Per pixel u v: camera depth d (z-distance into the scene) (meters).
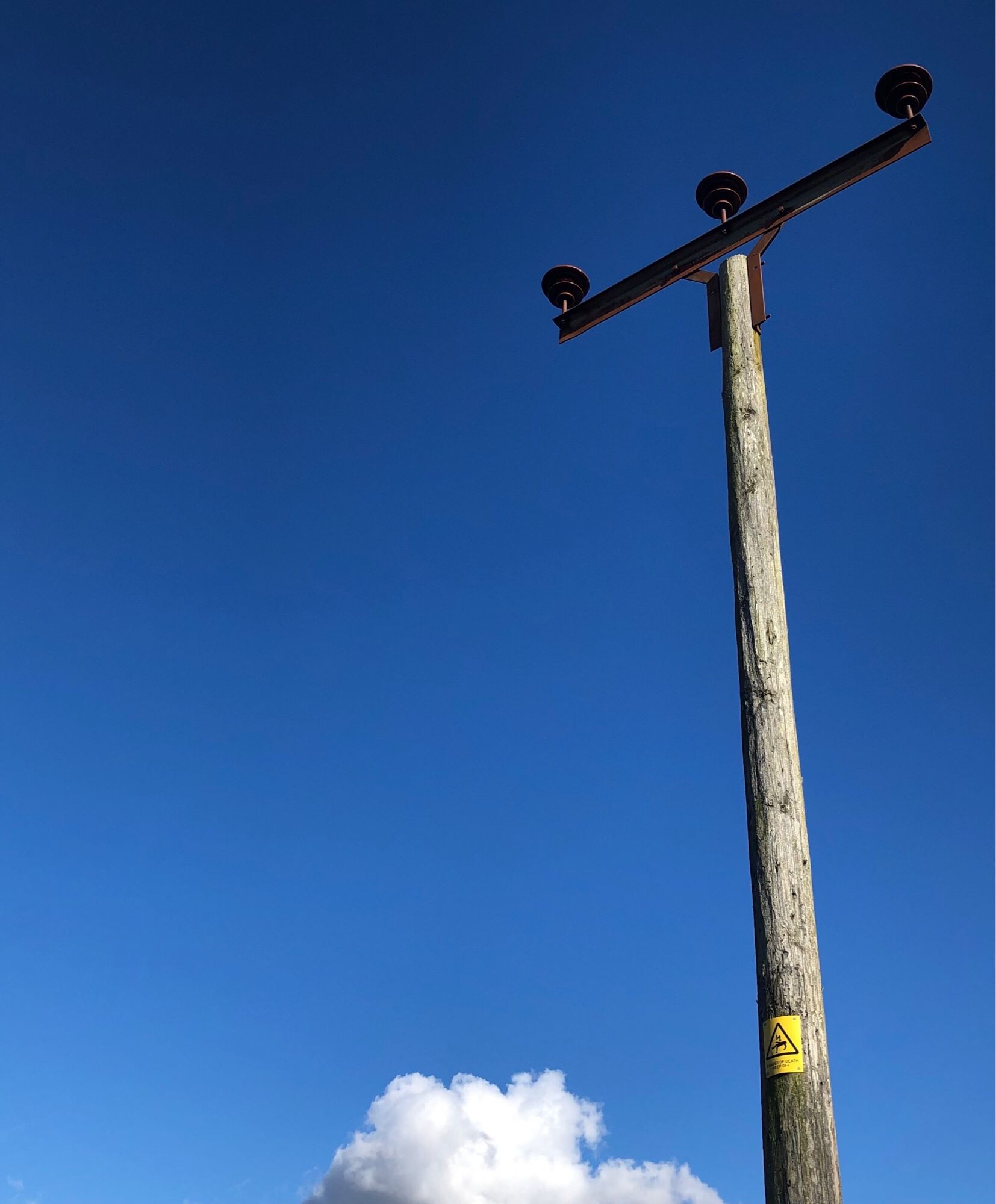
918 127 6.52
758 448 6.24
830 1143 4.70
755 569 5.89
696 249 7.16
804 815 5.38
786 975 4.99
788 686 5.65
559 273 7.72
